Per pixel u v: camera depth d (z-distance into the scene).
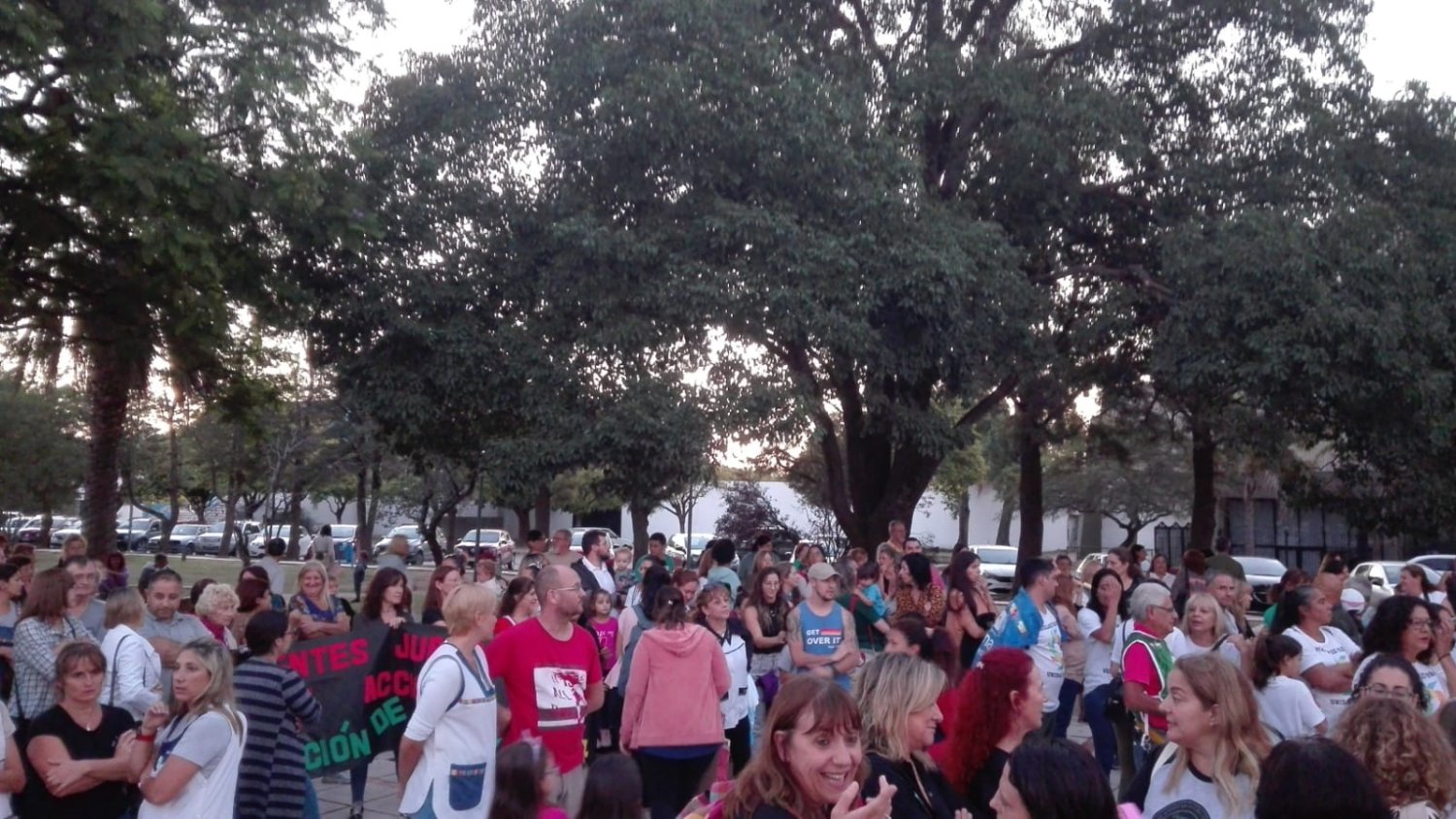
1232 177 21.61
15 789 5.70
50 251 16.69
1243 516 49.97
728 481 49.41
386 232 18.48
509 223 19.23
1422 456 22.69
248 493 55.06
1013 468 57.97
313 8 17.36
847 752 3.73
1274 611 9.77
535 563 13.97
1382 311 19.73
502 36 19.52
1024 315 20.64
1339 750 3.35
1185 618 8.32
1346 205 20.53
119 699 7.36
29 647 7.59
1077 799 3.45
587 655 7.18
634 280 18.59
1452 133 22.28
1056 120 20.31
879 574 13.32
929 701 4.66
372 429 33.16
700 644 7.83
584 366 18.38
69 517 68.12
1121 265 23.39
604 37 18.62
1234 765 4.55
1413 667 6.20
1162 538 58.38
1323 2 21.75
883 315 19.31
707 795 4.77
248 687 6.72
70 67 14.59
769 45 18.56
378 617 9.41
